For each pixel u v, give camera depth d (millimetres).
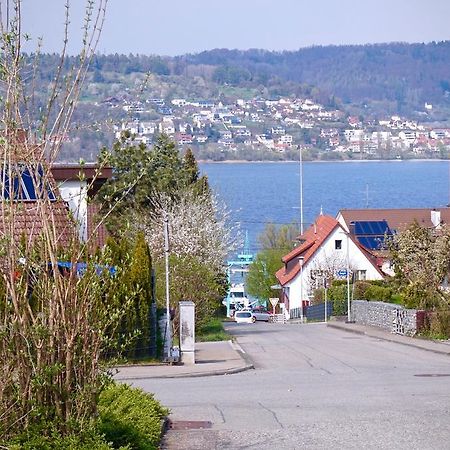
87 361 14625
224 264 79688
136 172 48000
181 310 40719
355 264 117125
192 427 22031
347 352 48594
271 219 197500
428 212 134500
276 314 125438
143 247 39750
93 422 14805
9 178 14062
